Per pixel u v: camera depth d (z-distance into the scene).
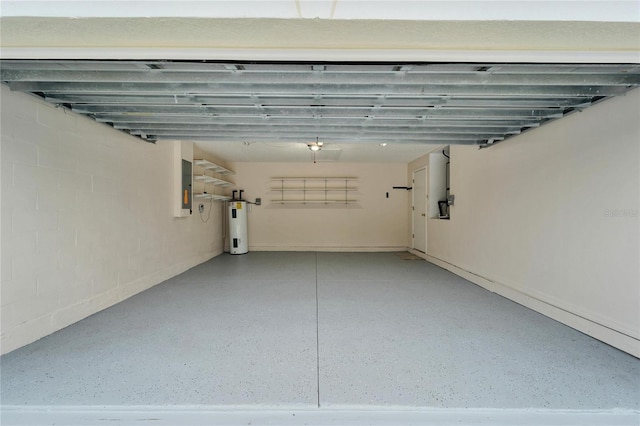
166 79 2.02
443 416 1.51
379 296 3.60
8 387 1.71
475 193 4.30
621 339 2.20
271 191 7.44
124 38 1.45
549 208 2.92
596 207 2.41
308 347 2.23
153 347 2.22
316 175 7.46
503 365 1.98
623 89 2.14
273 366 1.95
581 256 2.55
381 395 1.66
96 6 1.25
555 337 2.42
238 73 2.01
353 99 2.52
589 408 1.56
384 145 5.39
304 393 1.67
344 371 1.90
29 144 2.29
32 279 2.30
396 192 7.48
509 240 3.53
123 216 3.44
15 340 2.17
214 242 6.66
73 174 2.71
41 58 1.57
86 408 1.55
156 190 4.15
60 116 2.58
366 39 1.45
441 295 3.65
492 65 1.80
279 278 4.54
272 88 2.23
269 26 1.35
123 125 3.24
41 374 1.84
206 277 4.60
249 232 7.46
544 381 1.79
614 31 1.34
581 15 1.25
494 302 3.37
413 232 7.08
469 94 2.24
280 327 2.61
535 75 2.00
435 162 6.11
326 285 4.12
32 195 2.31
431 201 6.12
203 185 5.95
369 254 7.01
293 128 3.44
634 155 2.13
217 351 2.16
